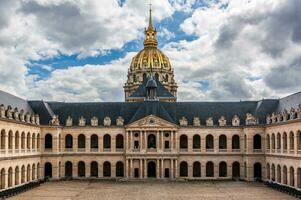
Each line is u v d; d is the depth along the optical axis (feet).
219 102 441.27
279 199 278.87
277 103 414.41
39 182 367.45
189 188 342.03
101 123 423.23
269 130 381.60
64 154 415.23
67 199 280.10
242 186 355.15
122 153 415.44
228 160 414.00
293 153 320.50
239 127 415.03
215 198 285.84
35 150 383.65
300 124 304.71
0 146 298.76
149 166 415.44
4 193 282.56
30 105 416.05
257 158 395.55
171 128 409.90
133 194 306.35
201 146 415.64
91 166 419.33
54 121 403.34
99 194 305.53
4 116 308.40
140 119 410.31
